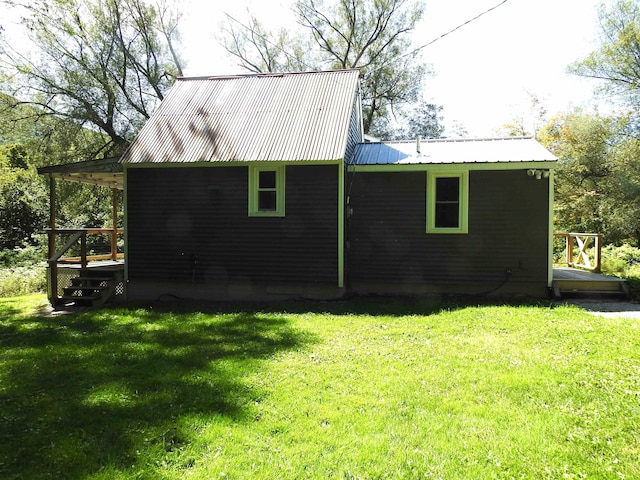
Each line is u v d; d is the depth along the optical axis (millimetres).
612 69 24078
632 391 4418
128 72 24422
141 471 3188
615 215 23094
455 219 10625
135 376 5254
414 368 5340
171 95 13242
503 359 5582
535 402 4293
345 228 10758
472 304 9570
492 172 10352
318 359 5797
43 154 23000
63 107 23016
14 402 4473
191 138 11359
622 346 5938
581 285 10258
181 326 8023
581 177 25906
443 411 4137
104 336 7293
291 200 10602
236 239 10859
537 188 10141
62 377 5238
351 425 3867
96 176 12625
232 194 10859
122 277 11406
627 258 16844
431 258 10633
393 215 10781
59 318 9211
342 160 10031
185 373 5312
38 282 15305
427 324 7719
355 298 10664
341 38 28438
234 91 13000
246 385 4863
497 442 3545
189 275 11070
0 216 24375
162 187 11195
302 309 9500
